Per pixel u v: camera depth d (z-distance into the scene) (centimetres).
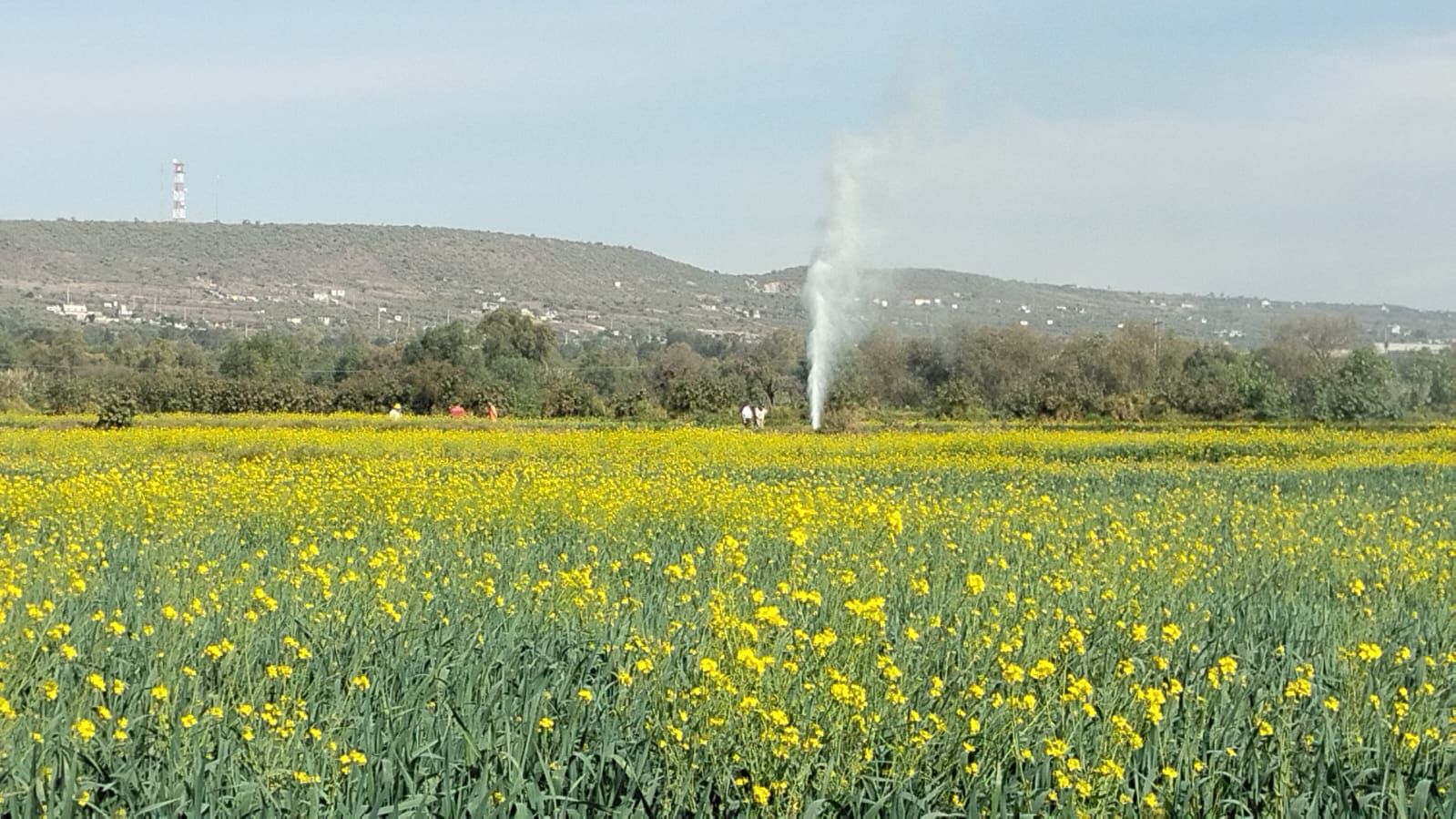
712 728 782
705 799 739
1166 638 998
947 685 903
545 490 2131
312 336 15150
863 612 912
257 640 1009
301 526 1870
